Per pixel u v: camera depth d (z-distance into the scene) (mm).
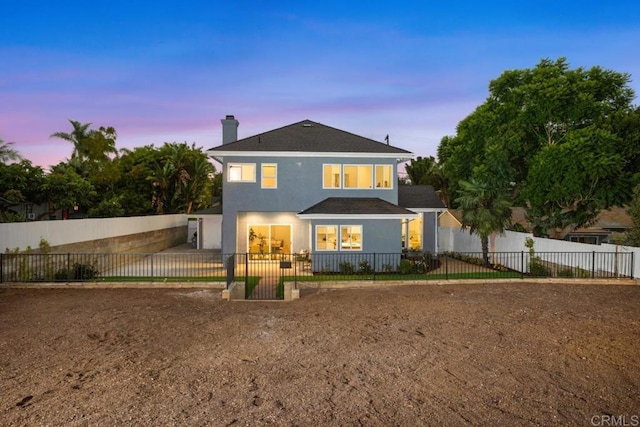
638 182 17469
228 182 20297
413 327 8922
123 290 13203
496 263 20219
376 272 17844
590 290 13047
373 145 21531
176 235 32844
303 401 5320
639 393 5652
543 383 5965
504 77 23500
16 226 14039
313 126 23859
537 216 21594
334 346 7629
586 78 20703
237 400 5336
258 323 9297
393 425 4730
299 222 22344
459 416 4957
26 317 9633
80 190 29594
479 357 7047
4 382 5883
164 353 7207
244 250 22125
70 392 5555
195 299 12000
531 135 22906
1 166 26125
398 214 18156
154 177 40438
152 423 4715
